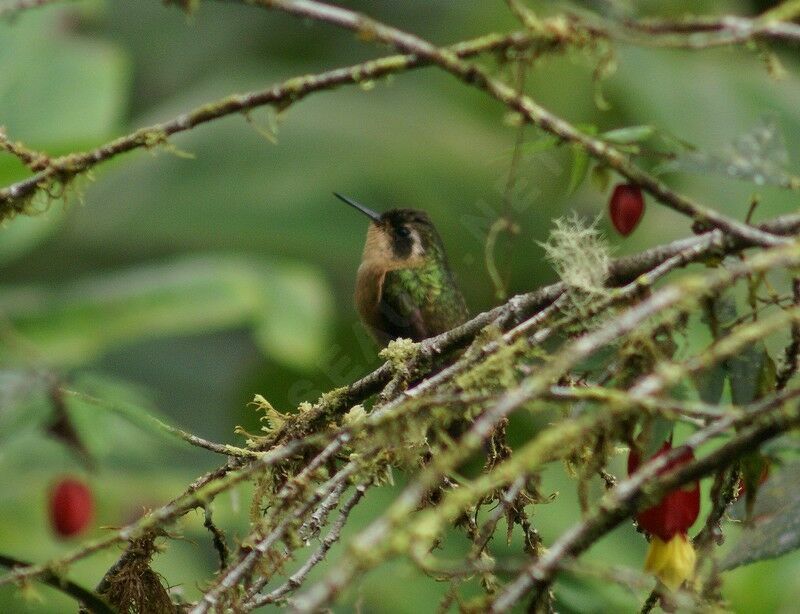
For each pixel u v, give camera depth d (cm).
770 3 1442
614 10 526
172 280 1190
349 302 1702
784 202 1300
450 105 1891
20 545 1142
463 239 1608
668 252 562
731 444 450
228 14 2031
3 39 1307
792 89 1557
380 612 966
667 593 495
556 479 1102
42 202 588
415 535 400
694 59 1555
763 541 499
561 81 1521
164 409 1789
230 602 540
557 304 550
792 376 523
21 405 666
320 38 1984
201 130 1833
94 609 551
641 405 450
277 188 1745
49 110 1287
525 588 435
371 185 1744
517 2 526
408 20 1923
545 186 1517
